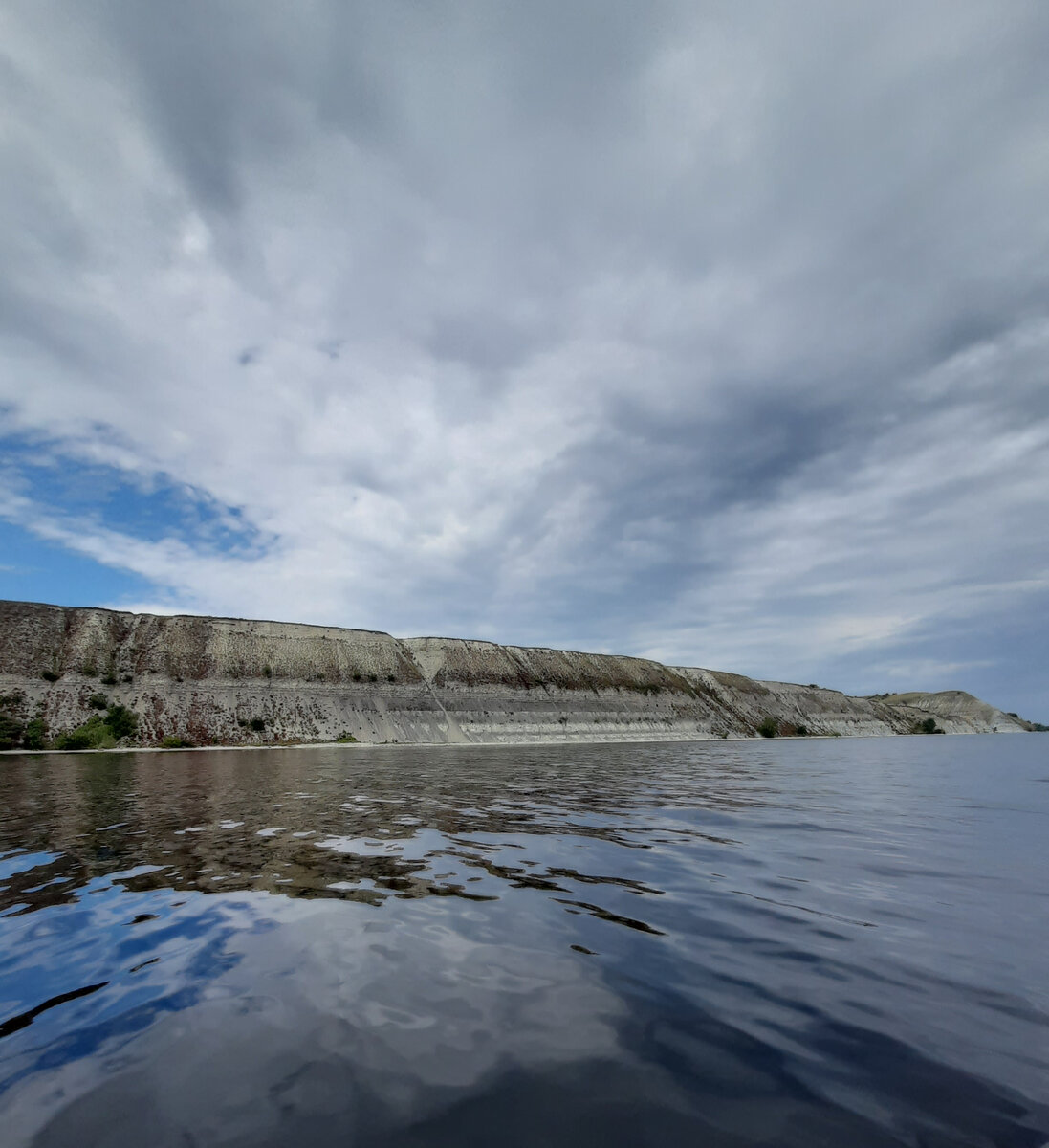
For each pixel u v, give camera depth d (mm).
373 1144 3088
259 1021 4461
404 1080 3711
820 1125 3254
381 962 5539
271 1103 3471
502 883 8305
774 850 10727
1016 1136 3150
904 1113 3361
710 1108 3426
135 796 19328
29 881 8383
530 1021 4473
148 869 9086
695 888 8164
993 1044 4160
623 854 10273
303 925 6539
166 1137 3158
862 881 8625
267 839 11531
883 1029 4363
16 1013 4594
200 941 6066
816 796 20000
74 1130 3213
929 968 5504
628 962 5586
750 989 5043
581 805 17156
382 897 7570
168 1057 3977
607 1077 3742
